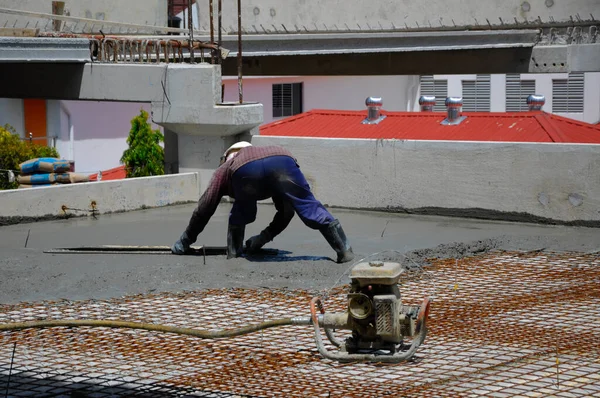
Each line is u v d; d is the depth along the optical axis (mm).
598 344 7039
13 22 22141
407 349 6328
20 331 7547
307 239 11547
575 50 22953
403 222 12773
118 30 23578
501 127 21734
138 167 19750
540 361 6695
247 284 9039
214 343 7191
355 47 23484
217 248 10703
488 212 12852
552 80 36750
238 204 10078
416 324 6090
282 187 9781
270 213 13766
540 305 8203
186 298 8531
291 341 7215
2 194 12672
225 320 7773
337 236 9867
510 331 7406
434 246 10906
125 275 9453
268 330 7508
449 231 11984
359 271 6105
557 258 10188
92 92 15469
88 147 25359
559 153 12219
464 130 21922
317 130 23031
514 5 26906
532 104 23391
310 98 32906
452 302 8320
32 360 6844
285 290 8797
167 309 8148
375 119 23109
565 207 12266
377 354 6172
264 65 25578
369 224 12625
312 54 23562
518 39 23016
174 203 14672
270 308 8141
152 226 12656
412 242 11188
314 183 14117
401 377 6402
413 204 13391
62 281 9234
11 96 16531
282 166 9789
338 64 25125
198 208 10289
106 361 6797
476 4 27281
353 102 34844
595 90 36344
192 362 6770
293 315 7883
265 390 6164
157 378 6430
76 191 13414
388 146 13461
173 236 11898
